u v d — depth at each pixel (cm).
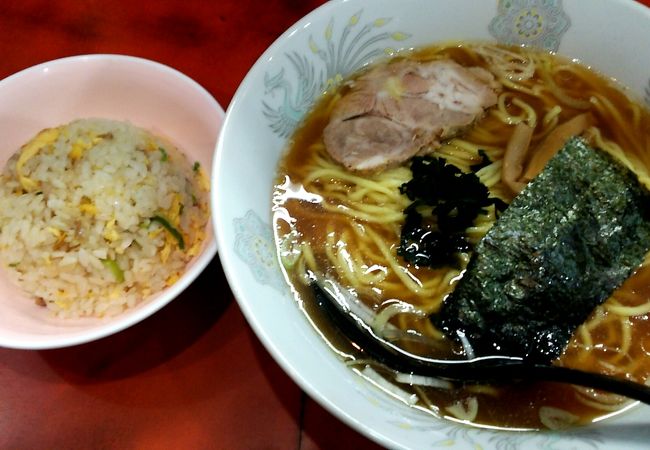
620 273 18
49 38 28
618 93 22
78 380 21
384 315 19
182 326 21
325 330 18
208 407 20
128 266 22
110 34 28
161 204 23
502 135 22
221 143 18
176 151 25
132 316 19
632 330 18
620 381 16
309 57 21
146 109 26
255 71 19
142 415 20
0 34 28
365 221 20
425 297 19
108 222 22
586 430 16
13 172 24
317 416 20
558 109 22
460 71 22
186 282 20
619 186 19
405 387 17
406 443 14
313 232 20
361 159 21
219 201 18
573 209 18
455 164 21
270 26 28
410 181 20
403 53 23
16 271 22
